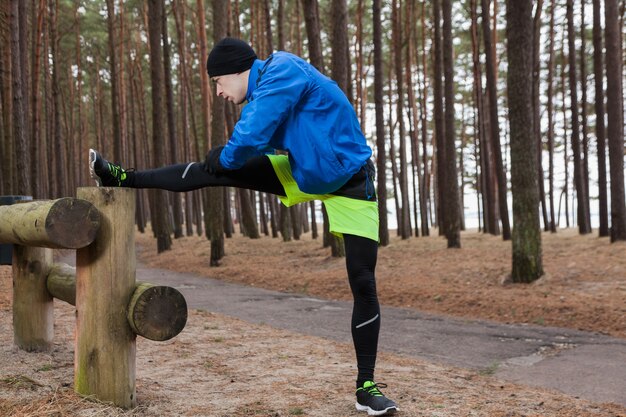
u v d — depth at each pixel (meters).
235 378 3.55
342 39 13.77
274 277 12.12
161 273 14.63
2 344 4.16
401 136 19.14
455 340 6.14
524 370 4.76
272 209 23.61
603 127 14.81
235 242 20.50
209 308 8.27
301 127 2.50
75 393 2.76
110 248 2.69
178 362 3.97
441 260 12.42
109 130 41.75
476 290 9.05
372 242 2.76
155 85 19.05
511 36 9.27
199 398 3.04
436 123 19.17
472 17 19.30
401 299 9.11
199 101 34.00
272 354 4.41
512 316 7.57
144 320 2.65
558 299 7.90
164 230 19.62
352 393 3.21
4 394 2.77
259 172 2.71
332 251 13.89
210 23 27.09
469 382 3.82
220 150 2.67
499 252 12.85
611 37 13.10
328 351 4.65
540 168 20.58
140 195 32.03
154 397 3.01
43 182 29.66
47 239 2.46
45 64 25.58
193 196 30.70
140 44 33.00
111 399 2.72
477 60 19.75
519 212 9.46
